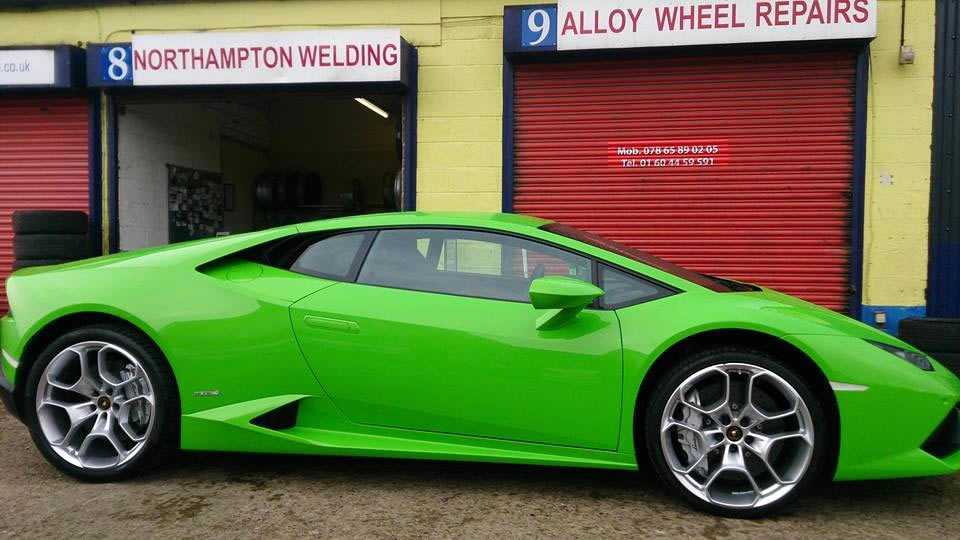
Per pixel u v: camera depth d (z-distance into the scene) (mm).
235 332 2977
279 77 6258
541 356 2797
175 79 6344
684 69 6168
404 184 6566
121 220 7141
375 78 6164
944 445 2744
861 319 5910
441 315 2900
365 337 2918
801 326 2703
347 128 11617
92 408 3104
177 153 8383
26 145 7047
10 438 3848
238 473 3246
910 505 2883
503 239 3082
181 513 2770
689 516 2742
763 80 6047
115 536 2562
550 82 6379
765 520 2707
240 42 6277
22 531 2605
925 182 5809
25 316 3135
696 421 2750
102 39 6879
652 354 2725
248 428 2938
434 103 6516
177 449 3193
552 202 6430
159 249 3359
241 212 10461
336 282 3068
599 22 5918
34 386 3078
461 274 3049
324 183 11758
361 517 2730
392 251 3127
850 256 5941
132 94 6922
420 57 6523
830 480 2691
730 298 2838
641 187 6285
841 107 5918
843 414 2619
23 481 3137
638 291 2908
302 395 2961
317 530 2609
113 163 6980
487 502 2889
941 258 5805
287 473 3246
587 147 6352
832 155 5949
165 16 6809
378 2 6562
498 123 6445
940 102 5781
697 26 5754
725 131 6133
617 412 2760
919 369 2662
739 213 6129
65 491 3010
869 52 5848
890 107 5840
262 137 11305
